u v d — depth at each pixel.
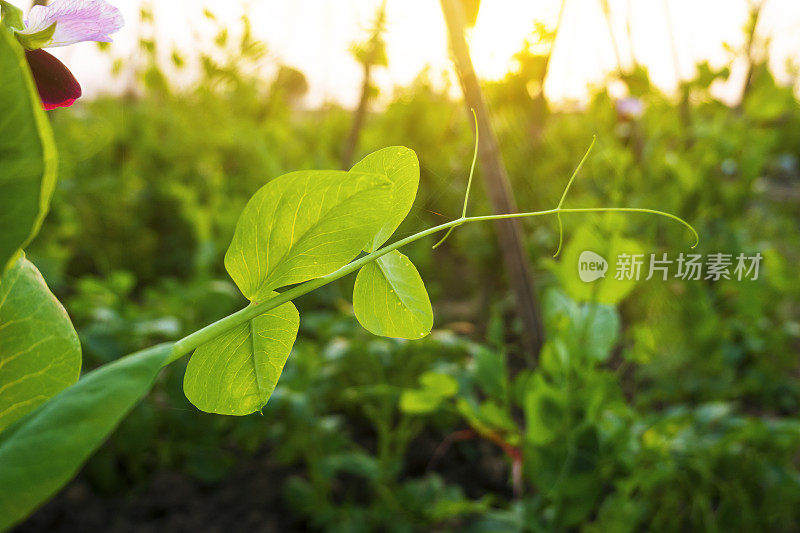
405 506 0.99
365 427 1.28
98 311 1.07
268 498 1.08
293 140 2.68
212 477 1.07
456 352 1.21
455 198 1.56
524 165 1.34
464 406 0.80
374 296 0.28
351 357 1.14
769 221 2.08
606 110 1.50
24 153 0.20
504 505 1.08
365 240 0.26
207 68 1.09
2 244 0.20
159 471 1.13
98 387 0.22
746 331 1.50
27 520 1.00
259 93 2.38
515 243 0.79
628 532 0.83
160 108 2.30
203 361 0.26
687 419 0.82
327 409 1.29
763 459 0.88
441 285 2.06
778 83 1.65
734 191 1.51
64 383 0.26
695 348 1.31
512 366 1.50
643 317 1.35
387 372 1.16
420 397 0.79
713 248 1.37
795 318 1.82
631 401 1.32
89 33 0.25
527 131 1.08
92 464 1.03
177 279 2.10
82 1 0.25
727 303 1.46
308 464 1.15
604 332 0.79
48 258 1.48
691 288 1.29
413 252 1.99
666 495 0.96
